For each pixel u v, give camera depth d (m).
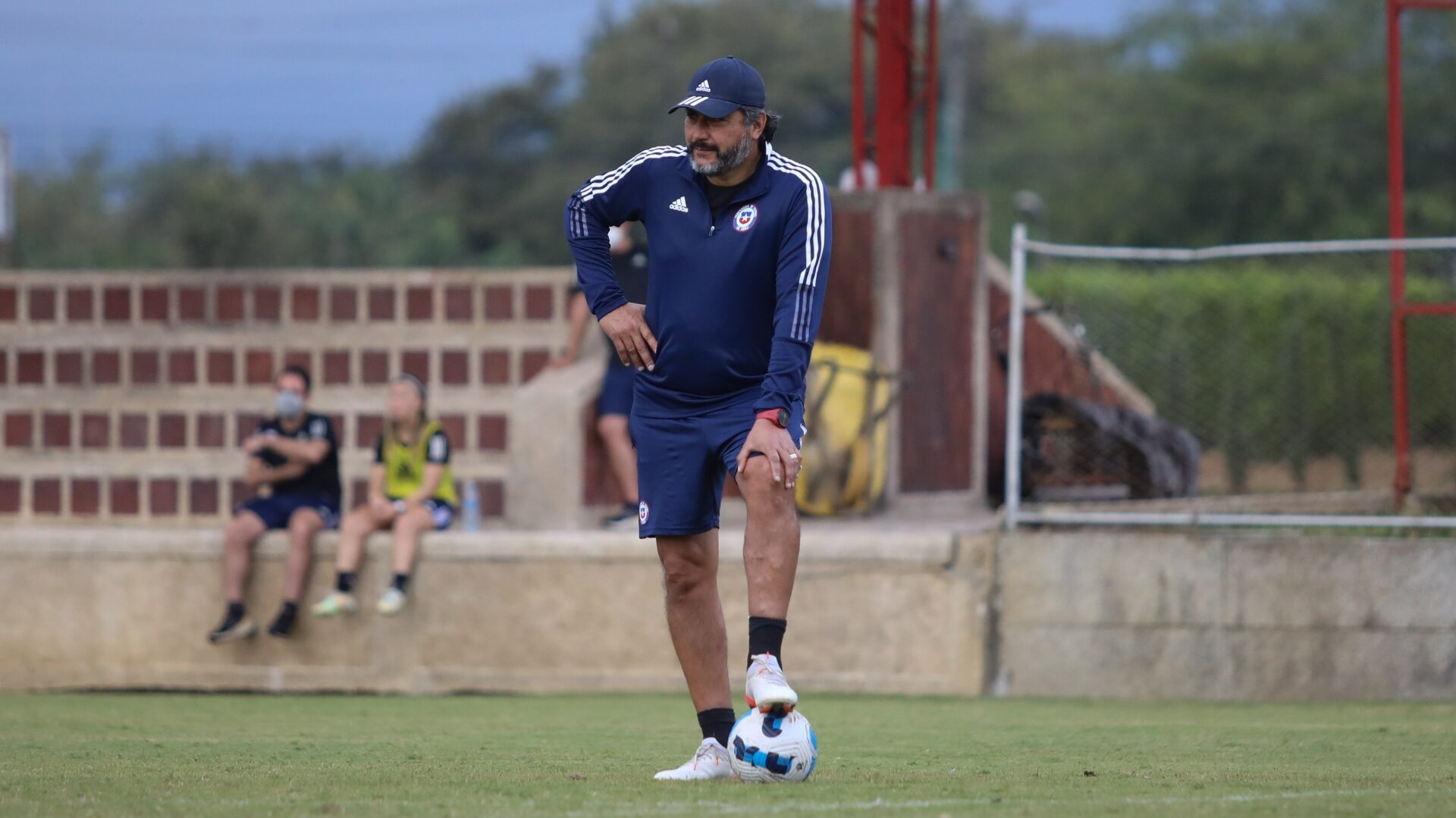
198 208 128.50
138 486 50.31
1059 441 40.94
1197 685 34.66
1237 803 14.30
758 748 15.48
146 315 50.81
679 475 16.22
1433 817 13.41
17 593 38.44
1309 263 73.25
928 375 45.19
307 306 50.06
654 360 16.31
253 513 37.34
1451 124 150.50
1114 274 68.94
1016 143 180.75
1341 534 37.03
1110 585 34.94
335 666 37.06
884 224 44.31
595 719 28.92
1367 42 161.75
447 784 15.80
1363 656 34.50
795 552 15.54
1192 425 66.81
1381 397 66.44
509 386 48.69
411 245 135.12
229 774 17.03
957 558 35.28
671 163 16.28
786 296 15.55
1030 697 34.66
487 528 47.16
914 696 34.94
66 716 29.92
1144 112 166.75
